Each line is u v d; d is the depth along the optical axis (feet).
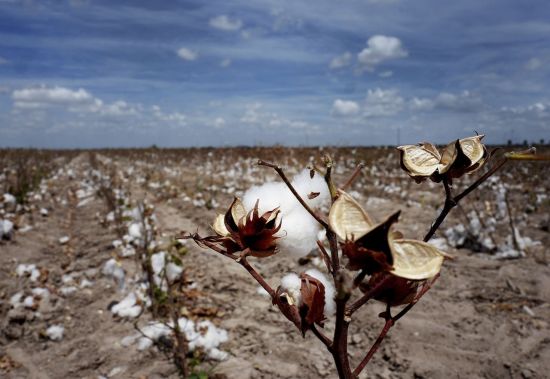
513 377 9.31
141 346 11.19
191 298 13.74
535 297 13.05
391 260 1.86
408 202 29.14
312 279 2.29
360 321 12.10
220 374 10.01
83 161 104.17
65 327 12.57
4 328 12.22
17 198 29.94
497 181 37.55
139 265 16.75
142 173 57.98
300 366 10.32
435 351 10.38
